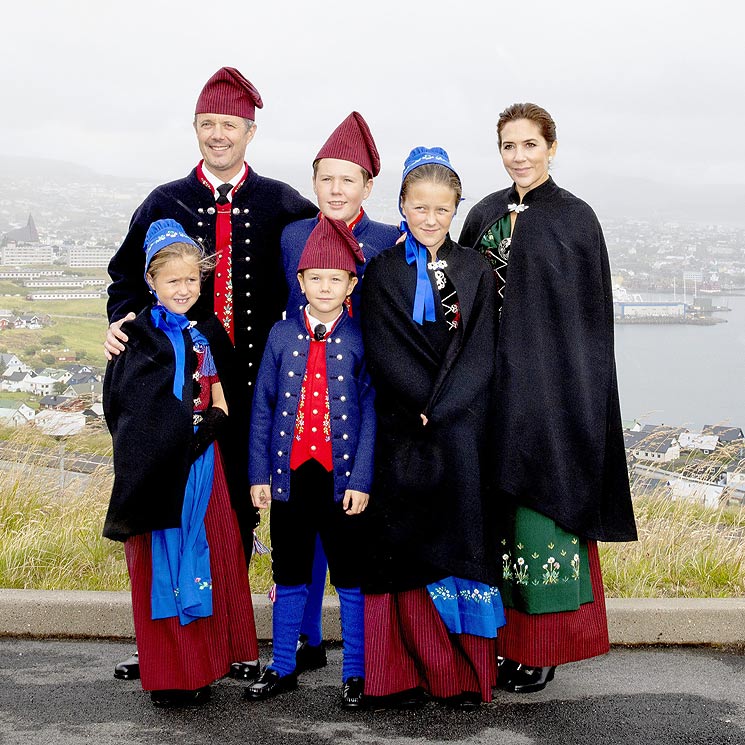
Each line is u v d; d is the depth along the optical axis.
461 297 3.40
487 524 3.41
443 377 3.35
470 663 3.35
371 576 3.34
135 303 3.91
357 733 3.14
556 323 3.45
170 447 3.29
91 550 4.93
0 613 4.06
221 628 3.43
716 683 3.62
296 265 3.78
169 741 3.06
